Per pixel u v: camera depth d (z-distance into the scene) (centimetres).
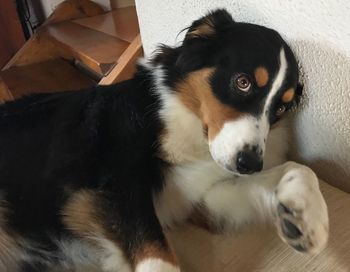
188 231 53
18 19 149
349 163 53
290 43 54
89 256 52
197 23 56
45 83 118
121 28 123
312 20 50
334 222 47
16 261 53
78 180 50
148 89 55
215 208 53
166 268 43
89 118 54
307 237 41
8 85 119
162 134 53
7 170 54
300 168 48
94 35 119
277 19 54
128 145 51
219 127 50
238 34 52
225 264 46
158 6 73
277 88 51
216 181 54
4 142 56
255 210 52
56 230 51
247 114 50
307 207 42
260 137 49
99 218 48
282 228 44
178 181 54
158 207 53
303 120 57
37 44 131
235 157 48
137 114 53
